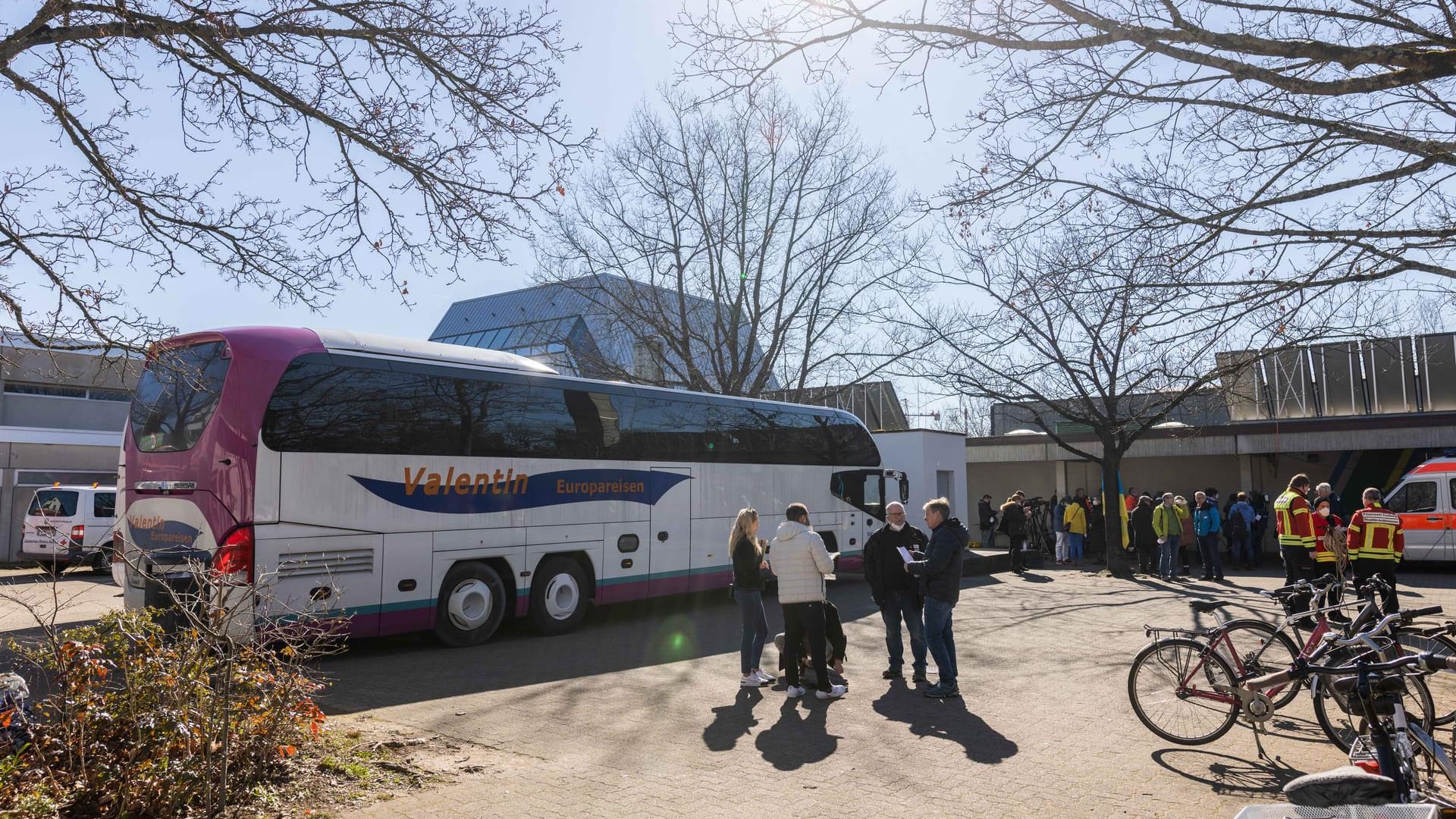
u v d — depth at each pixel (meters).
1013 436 31.66
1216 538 19.98
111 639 5.76
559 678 9.51
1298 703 7.64
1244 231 7.66
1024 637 11.84
